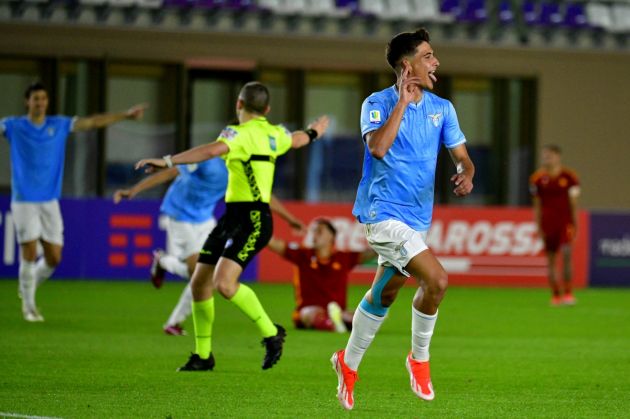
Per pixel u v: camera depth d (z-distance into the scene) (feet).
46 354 106.32
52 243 136.46
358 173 269.03
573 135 283.18
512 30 278.46
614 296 215.92
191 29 256.11
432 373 100.37
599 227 242.17
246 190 93.50
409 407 80.23
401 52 74.95
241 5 257.75
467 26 275.39
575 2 284.41
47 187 134.51
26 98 132.67
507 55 277.44
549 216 192.85
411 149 74.59
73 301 170.81
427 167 75.10
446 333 139.85
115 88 253.44
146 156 255.09
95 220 217.15
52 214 135.74
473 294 213.25
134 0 251.19
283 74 264.93
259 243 93.09
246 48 260.62
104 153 247.70
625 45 286.46
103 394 82.99
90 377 91.86
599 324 156.66
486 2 277.03
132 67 254.06
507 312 174.50
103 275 217.56
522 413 78.64
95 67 250.16
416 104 75.10
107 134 250.98
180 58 255.70
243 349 114.83
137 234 219.00
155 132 255.91
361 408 79.25
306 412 76.89
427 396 74.74
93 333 126.72
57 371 95.04
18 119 132.87
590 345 127.75
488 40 276.62
